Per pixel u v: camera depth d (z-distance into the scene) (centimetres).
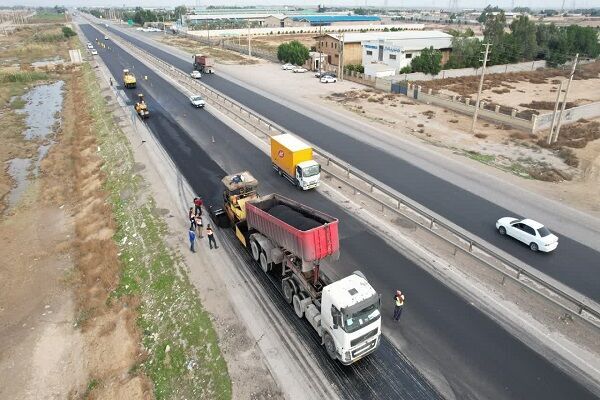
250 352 1573
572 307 1816
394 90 6203
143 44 12850
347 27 15275
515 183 3122
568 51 8725
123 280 2164
